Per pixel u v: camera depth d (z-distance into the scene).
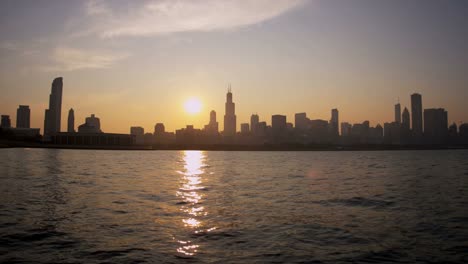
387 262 18.12
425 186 53.19
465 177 70.44
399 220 27.94
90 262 17.53
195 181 59.19
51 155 158.38
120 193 41.88
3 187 45.56
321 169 96.62
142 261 17.73
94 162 113.31
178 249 19.78
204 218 28.08
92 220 26.70
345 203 36.28
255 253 19.28
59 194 40.03
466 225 26.28
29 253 18.84
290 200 38.09
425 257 18.88
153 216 28.50
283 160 164.50
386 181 61.25
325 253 19.42
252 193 43.88
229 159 174.75
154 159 157.50
